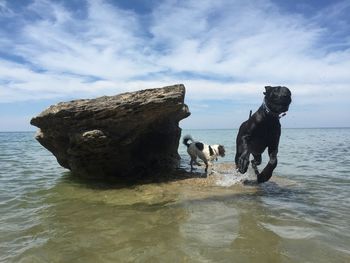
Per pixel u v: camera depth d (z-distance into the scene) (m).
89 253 4.33
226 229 5.08
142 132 9.53
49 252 4.38
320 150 20.00
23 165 13.64
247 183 8.66
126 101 8.41
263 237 4.71
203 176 9.66
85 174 9.59
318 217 5.61
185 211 6.12
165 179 9.27
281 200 6.86
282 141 32.94
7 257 4.24
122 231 5.12
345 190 7.84
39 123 9.33
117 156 9.15
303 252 4.17
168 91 8.66
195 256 4.14
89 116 8.56
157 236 4.86
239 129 8.52
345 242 4.46
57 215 6.07
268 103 7.37
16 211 6.41
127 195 7.57
